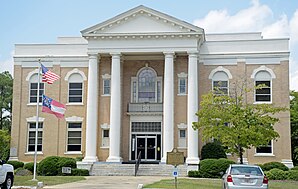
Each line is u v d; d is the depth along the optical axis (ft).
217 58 143.13
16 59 150.92
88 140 136.67
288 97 138.31
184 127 139.03
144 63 147.23
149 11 137.80
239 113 96.43
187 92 140.26
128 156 143.33
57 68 148.87
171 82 135.33
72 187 83.46
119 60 139.44
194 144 131.23
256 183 65.67
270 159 136.87
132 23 139.03
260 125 97.50
